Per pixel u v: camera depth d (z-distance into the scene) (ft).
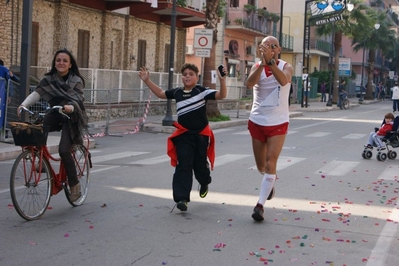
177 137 29.07
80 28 90.68
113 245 23.27
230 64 165.27
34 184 26.78
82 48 91.71
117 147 58.90
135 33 106.42
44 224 26.35
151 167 44.70
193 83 28.91
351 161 51.80
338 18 166.20
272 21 186.91
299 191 36.19
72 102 27.63
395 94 151.12
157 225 26.63
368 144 53.78
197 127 28.86
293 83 191.01
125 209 29.78
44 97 28.04
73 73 28.55
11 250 22.29
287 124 27.81
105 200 31.94
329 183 39.58
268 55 25.82
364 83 324.80
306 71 166.20
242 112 119.55
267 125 27.53
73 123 28.02
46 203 27.73
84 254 21.99
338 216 29.53
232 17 157.58
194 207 30.66
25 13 51.06
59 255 21.81
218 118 92.99
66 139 28.02
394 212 30.89
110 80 84.84
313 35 228.22
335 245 24.23
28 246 22.85
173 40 78.59
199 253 22.50
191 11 110.52
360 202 33.30
